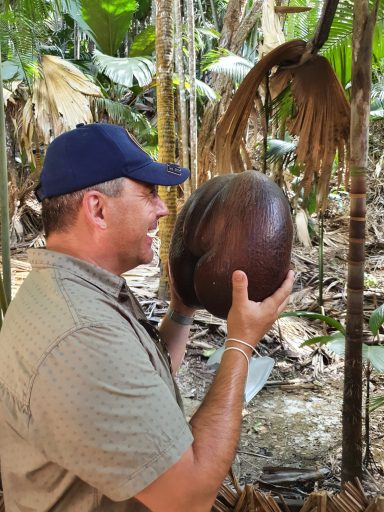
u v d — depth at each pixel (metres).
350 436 2.15
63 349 0.83
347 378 2.10
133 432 0.82
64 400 0.81
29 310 0.89
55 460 0.84
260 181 1.23
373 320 2.32
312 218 7.12
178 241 1.34
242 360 1.03
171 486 0.84
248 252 1.13
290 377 3.85
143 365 0.87
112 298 0.97
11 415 0.87
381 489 2.41
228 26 6.62
